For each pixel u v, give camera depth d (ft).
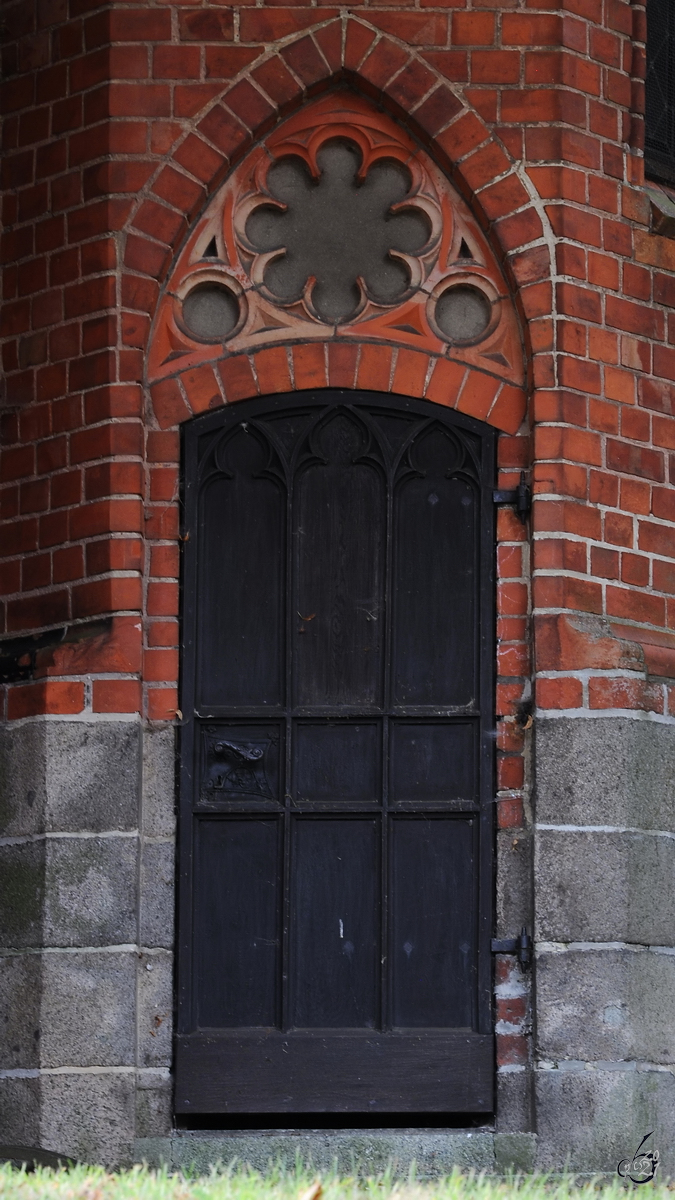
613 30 24.06
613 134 23.88
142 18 23.38
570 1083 21.24
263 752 22.43
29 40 24.11
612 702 22.06
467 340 23.26
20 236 23.84
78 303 23.15
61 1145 21.02
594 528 22.79
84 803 21.71
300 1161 20.57
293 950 22.09
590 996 21.44
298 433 23.06
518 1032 21.77
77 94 23.58
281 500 22.95
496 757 22.36
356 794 22.40
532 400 22.89
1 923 21.75
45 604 22.82
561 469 22.61
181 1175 20.13
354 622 22.74
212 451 23.00
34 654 22.30
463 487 23.00
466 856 22.26
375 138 23.56
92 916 21.48
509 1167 21.12
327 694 22.58
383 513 22.94
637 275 23.79
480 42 23.44
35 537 23.07
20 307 23.68
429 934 22.13
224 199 23.43
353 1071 21.76
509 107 23.36
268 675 22.61
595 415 23.06
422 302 23.26
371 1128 21.76
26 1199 17.56
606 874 21.68
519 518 22.82
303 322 23.22
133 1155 21.04
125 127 23.18
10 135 24.12
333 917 22.18
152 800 22.16
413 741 22.52
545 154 23.26
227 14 23.38
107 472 22.54
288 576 22.76
